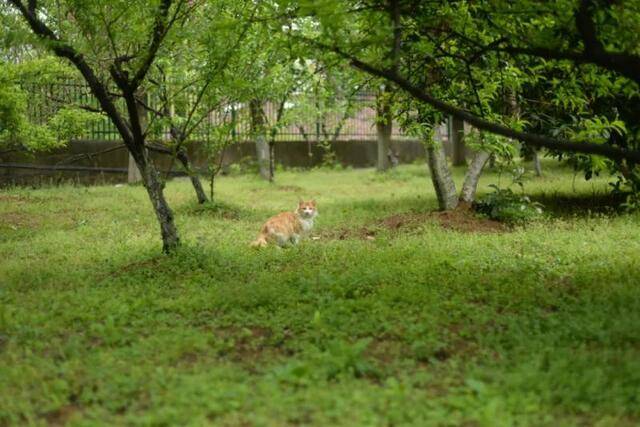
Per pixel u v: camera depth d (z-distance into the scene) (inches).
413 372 218.7
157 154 900.0
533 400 191.0
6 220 545.6
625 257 372.8
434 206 618.5
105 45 347.3
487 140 449.1
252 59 402.0
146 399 201.0
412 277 333.4
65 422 189.8
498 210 528.1
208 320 275.9
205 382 206.7
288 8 362.9
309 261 389.1
